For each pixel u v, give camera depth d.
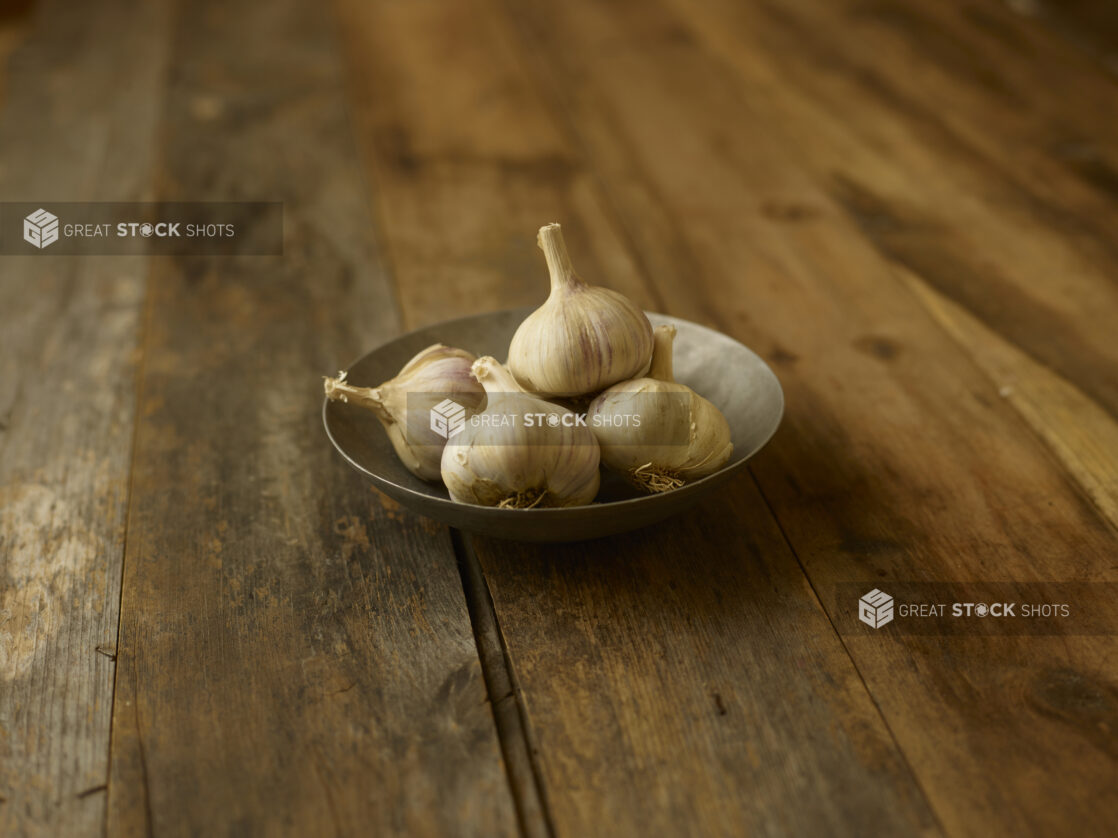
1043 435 0.52
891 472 0.49
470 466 0.38
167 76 1.07
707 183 0.82
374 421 0.47
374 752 0.36
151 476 0.51
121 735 0.37
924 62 1.06
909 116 0.94
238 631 0.41
